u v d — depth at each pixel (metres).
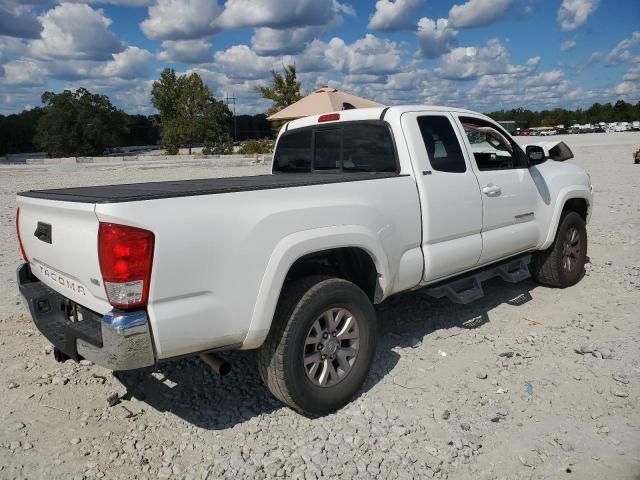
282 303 3.46
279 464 3.16
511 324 5.20
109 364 2.89
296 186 3.52
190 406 3.83
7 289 6.45
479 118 5.22
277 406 3.83
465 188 4.67
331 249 3.78
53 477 3.08
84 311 3.31
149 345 2.91
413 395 3.92
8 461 3.21
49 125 75.06
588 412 3.67
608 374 4.16
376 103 16.09
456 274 4.82
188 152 68.06
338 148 4.95
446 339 4.87
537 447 3.30
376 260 3.90
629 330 4.96
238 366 4.44
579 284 6.37
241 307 3.21
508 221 5.23
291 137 5.55
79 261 3.09
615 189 14.89
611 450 3.26
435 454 3.25
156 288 2.90
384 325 5.21
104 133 76.69
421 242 4.35
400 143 4.37
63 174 27.75
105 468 3.15
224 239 3.12
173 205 2.97
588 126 121.25
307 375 3.53
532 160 5.52
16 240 9.43
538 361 4.41
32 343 4.88
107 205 2.80
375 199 3.94
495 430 3.49
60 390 4.05
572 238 6.20
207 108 61.22
